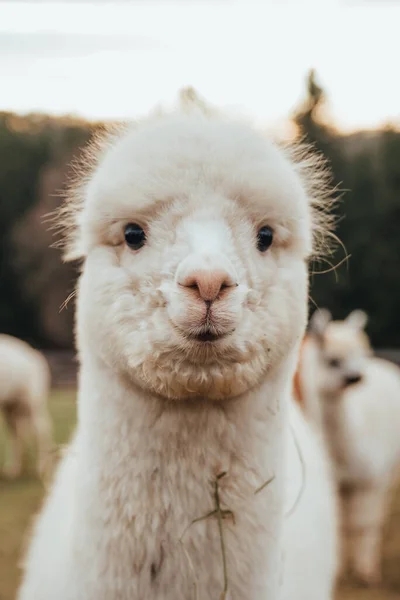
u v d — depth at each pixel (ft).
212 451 2.36
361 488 6.52
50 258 24.38
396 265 21.95
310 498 3.56
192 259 2.18
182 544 2.35
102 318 2.35
